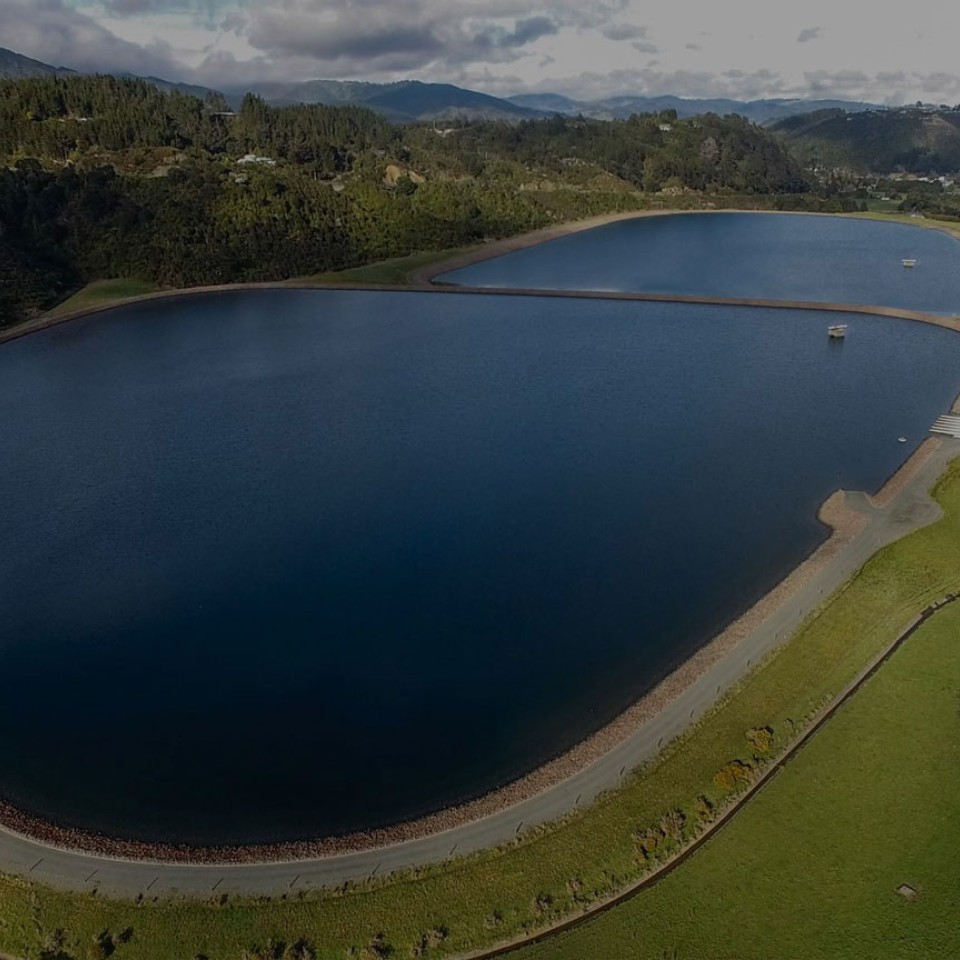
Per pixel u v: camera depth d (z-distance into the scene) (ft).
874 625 196.44
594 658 193.57
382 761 166.71
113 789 161.48
